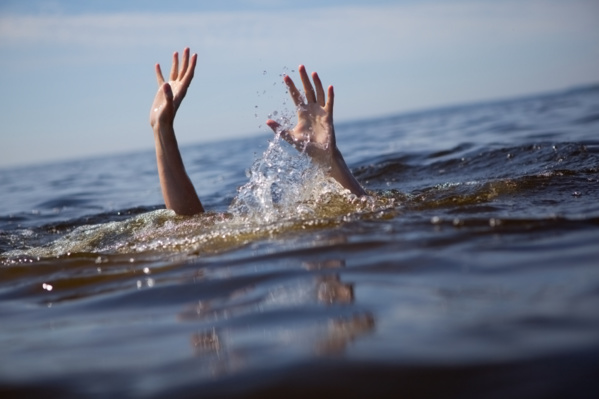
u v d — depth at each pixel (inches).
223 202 227.1
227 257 108.3
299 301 77.0
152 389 55.4
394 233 109.9
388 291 76.8
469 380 51.1
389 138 528.7
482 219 114.0
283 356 59.4
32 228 196.9
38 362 66.7
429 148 347.6
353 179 153.2
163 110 147.9
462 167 242.2
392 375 53.2
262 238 119.8
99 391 56.4
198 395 53.0
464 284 76.9
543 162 219.5
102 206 268.7
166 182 152.9
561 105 743.7
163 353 64.9
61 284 105.4
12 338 77.9
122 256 121.4
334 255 98.7
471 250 93.2
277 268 95.2
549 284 73.4
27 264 121.1
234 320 73.1
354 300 74.6
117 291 96.5
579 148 230.1
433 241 101.0
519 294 71.0
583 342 55.4
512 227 105.9
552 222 106.8
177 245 123.7
